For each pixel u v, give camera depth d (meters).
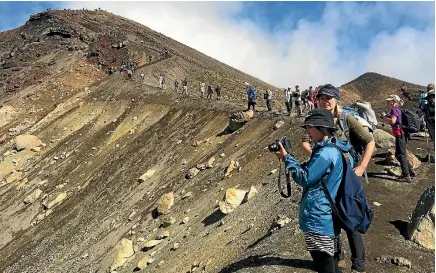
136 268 16.77
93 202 30.48
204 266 11.65
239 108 32.50
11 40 84.62
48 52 73.69
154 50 76.38
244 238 11.37
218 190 20.45
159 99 43.66
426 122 11.73
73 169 37.56
